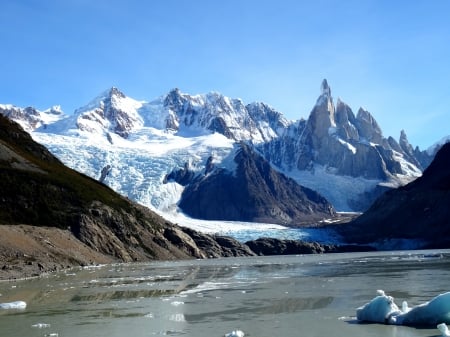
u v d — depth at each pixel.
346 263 94.31
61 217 121.31
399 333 22.64
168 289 47.16
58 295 42.50
